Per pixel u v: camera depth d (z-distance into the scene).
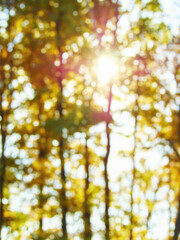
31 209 12.68
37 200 12.52
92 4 12.48
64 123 10.14
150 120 12.73
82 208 12.48
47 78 12.98
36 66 12.80
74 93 12.63
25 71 13.07
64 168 12.72
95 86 12.51
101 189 12.94
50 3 12.38
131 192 13.84
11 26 12.84
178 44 11.73
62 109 12.39
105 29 12.59
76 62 12.58
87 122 10.38
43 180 12.77
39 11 12.56
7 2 12.56
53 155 13.05
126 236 13.07
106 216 12.49
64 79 12.91
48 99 12.95
